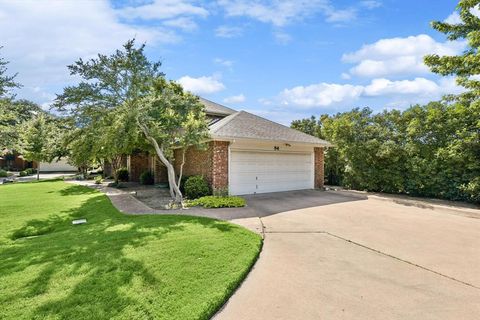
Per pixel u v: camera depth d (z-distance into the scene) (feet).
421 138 44.68
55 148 77.41
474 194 37.78
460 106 36.42
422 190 45.27
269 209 34.65
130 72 34.99
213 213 32.04
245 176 45.80
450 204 38.14
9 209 35.94
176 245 19.74
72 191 53.26
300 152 53.57
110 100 35.12
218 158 42.65
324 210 34.45
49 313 11.74
